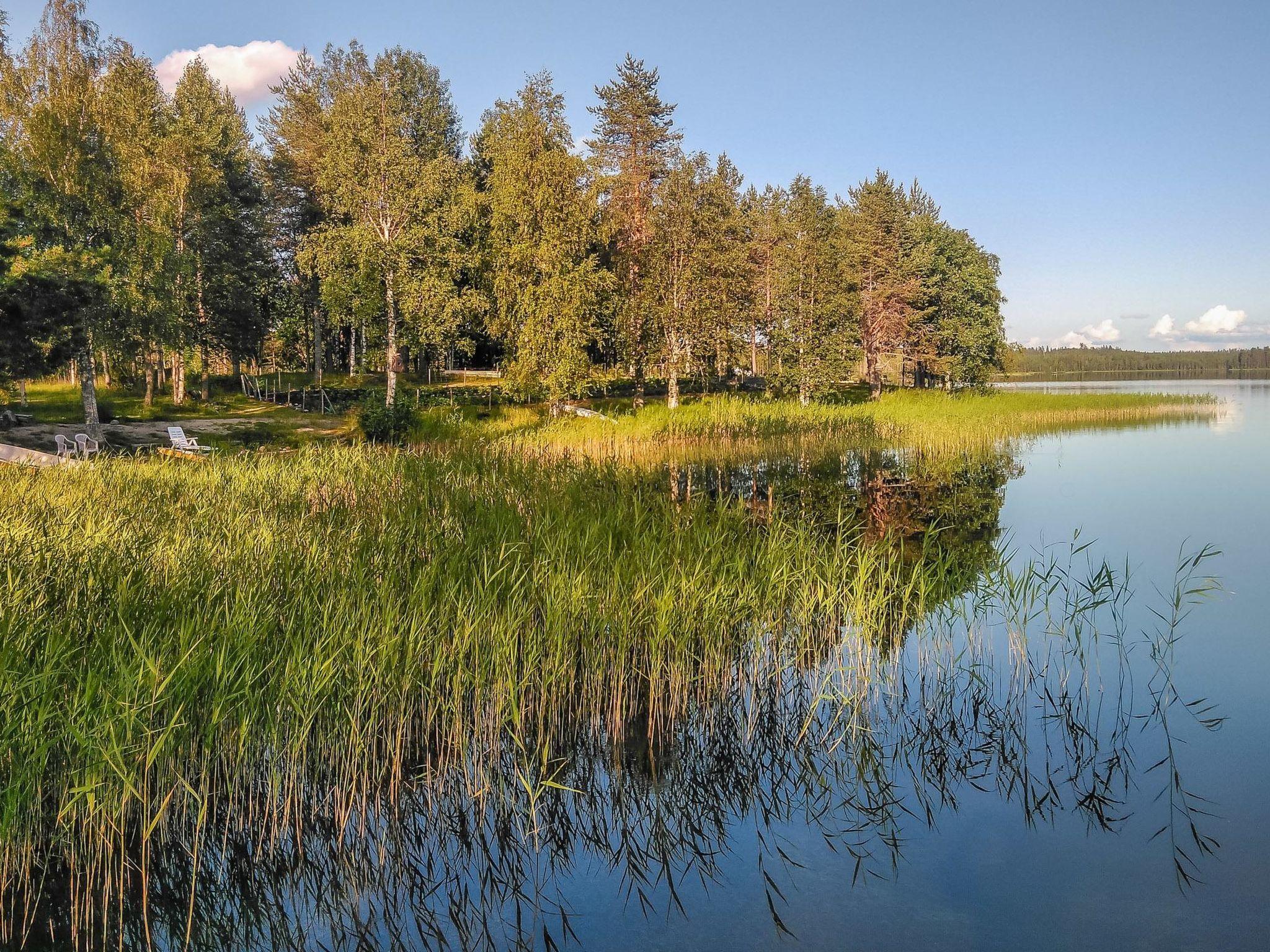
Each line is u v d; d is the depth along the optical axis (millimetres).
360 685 5227
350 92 41750
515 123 32438
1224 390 74438
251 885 4480
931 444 27391
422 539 8750
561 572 7070
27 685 4570
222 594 6301
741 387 48062
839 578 8352
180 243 34344
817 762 5750
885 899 4234
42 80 25641
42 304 20875
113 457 17406
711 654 6887
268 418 31828
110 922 4191
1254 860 4539
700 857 4691
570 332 30500
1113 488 18000
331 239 31828
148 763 4289
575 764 5746
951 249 51719
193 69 42531
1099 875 4422
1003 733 6164
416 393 36031
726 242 37438
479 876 4547
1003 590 9648
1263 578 10383
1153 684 7039
